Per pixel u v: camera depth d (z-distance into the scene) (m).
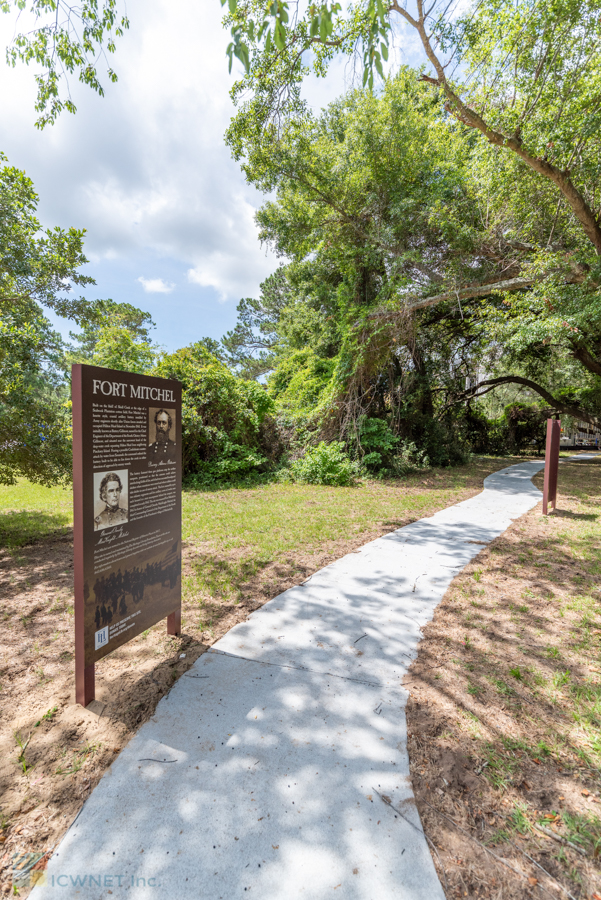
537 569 5.19
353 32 6.87
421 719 2.59
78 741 2.42
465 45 8.34
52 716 2.61
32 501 10.02
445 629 3.71
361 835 1.86
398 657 3.27
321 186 12.49
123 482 2.85
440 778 2.16
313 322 18.50
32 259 6.87
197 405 12.48
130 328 29.38
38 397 6.93
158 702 2.74
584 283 8.88
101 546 2.70
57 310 7.41
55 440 6.57
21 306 7.07
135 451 2.94
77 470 2.53
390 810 1.98
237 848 1.80
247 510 8.47
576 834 1.87
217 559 5.53
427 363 17.56
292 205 13.58
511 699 2.78
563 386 24.69
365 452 14.32
